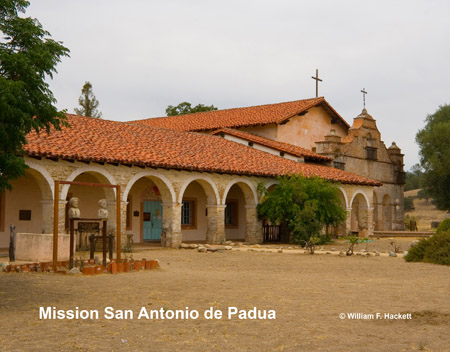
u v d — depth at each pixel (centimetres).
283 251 2300
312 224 2606
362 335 760
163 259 1919
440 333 773
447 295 1109
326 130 4059
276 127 3653
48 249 1658
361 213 3394
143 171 2298
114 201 2192
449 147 4753
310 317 876
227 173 2578
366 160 4006
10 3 986
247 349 688
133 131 2752
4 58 951
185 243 2708
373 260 1916
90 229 1488
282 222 2925
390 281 1335
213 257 2020
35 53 988
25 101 962
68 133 2289
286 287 1206
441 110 5216
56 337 747
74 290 1135
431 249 1838
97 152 2133
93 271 1402
